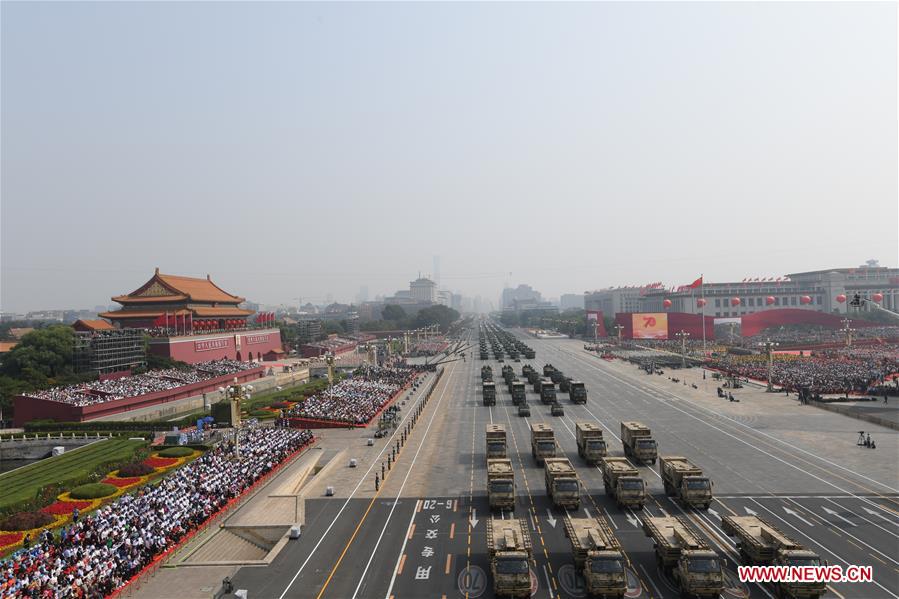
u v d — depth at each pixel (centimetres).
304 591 4019
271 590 4041
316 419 9844
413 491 6197
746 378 14375
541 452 7006
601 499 5697
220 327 19950
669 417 9962
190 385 12675
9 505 5603
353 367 18975
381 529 5134
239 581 4191
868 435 7750
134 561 4309
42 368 12775
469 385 15075
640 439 6875
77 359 13050
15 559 4162
